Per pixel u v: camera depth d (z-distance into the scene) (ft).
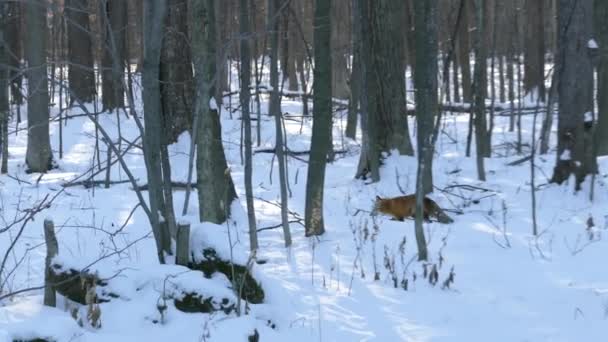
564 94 36.70
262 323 20.72
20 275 25.30
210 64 31.89
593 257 27.94
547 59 107.04
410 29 74.08
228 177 34.78
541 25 75.05
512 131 67.72
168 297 20.35
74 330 17.40
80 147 62.69
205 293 20.31
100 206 37.29
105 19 23.88
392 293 24.67
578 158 36.45
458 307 23.52
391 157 44.01
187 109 44.21
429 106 27.94
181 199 38.04
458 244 30.07
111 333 18.86
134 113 23.21
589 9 36.42
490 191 38.24
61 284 20.83
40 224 33.12
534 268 27.04
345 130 71.36
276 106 29.99
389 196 39.63
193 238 22.84
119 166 49.29
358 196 40.11
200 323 19.40
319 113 31.17
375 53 43.96
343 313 22.80
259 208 37.52
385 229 32.35
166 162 25.05
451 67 110.93
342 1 83.25
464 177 42.39
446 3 78.33
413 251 29.07
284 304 22.45
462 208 36.42
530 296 24.48
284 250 29.68
